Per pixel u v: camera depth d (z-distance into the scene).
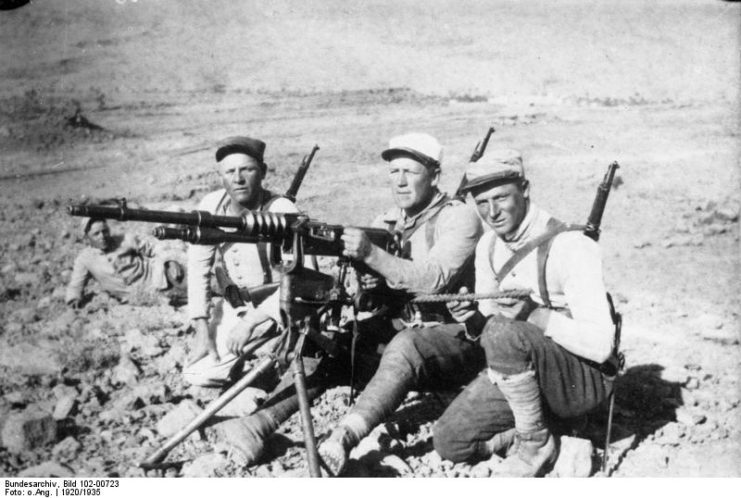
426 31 22.91
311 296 3.43
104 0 22.78
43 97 17.80
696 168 11.73
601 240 8.47
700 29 20.44
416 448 3.73
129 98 18.88
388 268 3.48
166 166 13.38
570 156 13.09
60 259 7.97
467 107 18.45
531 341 3.16
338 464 3.12
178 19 23.75
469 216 3.76
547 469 3.42
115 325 5.61
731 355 4.93
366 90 20.17
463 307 3.53
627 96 18.03
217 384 4.16
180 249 6.71
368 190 11.45
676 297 6.37
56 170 13.09
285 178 12.22
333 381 3.84
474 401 3.38
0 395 4.26
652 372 4.59
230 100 19.08
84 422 3.97
